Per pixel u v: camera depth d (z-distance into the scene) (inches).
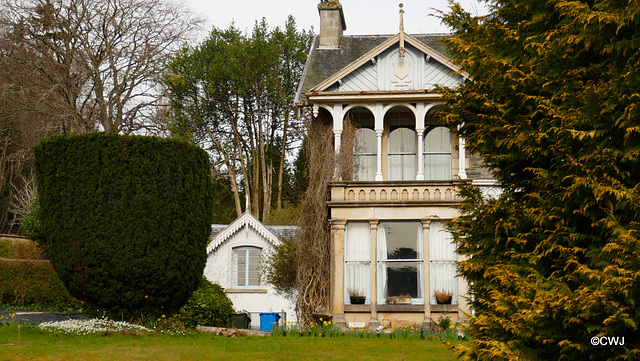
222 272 989.8
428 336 647.8
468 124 449.7
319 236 816.3
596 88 377.1
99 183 590.2
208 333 659.4
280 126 1706.4
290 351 554.3
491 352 368.2
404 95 823.7
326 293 808.9
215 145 1652.3
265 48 1523.1
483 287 429.1
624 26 380.5
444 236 792.3
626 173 366.6
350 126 842.2
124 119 1242.0
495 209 419.8
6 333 564.1
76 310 899.4
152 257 593.0
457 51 470.3
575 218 385.7
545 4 425.7
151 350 523.2
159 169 607.8
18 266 917.8
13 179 1552.7
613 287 330.6
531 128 409.4
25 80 1180.5
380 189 800.9
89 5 1206.3
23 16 1176.2
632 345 341.1
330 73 896.3
